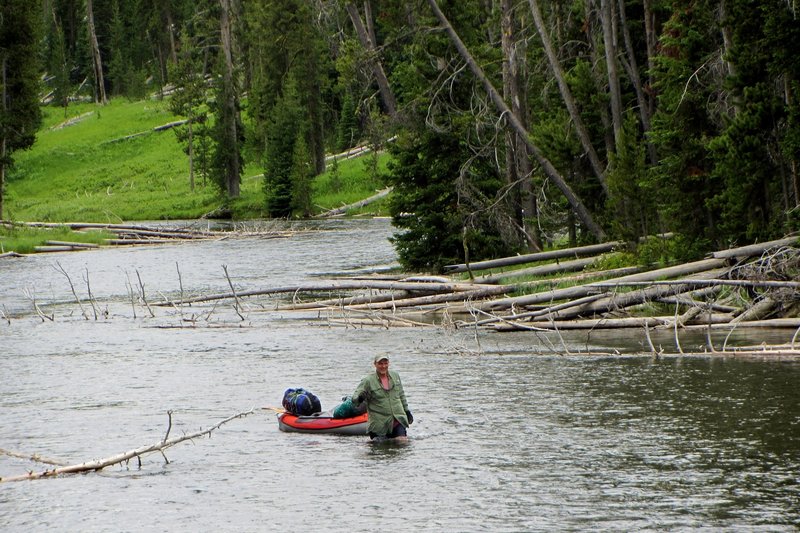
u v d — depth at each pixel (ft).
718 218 171.53
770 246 144.25
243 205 552.00
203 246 359.66
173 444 83.82
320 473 77.51
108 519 67.87
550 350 131.34
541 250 235.61
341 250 317.42
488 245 227.40
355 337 152.56
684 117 175.94
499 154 241.76
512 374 117.08
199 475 78.02
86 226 423.23
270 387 114.01
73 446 88.58
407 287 176.96
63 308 201.26
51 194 643.45
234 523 66.28
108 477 78.23
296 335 156.76
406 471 77.46
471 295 170.19
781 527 62.39
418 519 65.87
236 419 97.81
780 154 157.38
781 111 154.81
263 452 84.64
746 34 158.30
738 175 155.94
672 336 139.23
